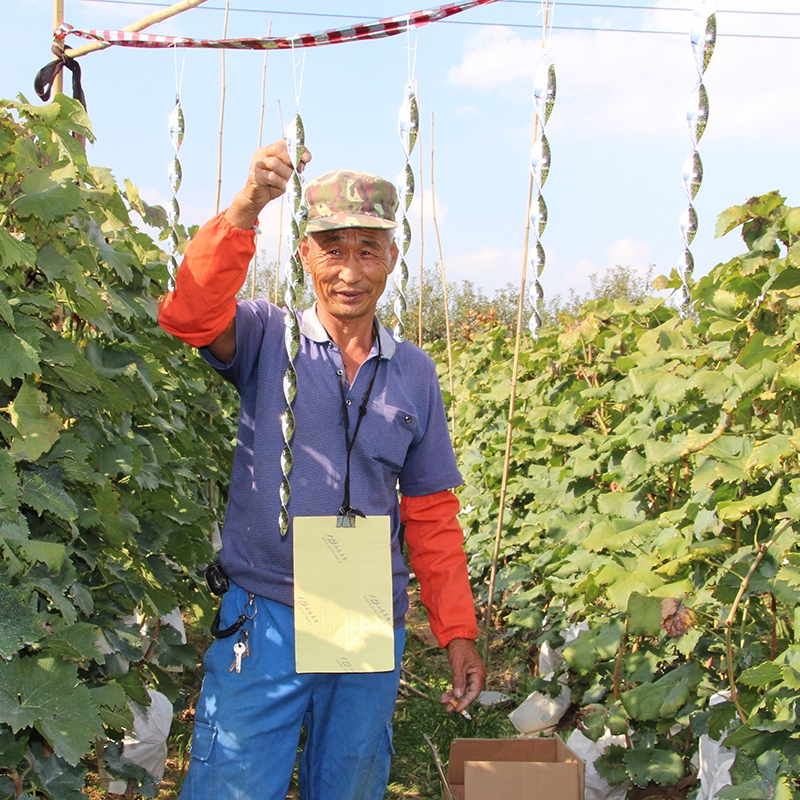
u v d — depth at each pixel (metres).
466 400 7.39
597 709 2.89
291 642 2.01
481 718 3.94
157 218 3.31
